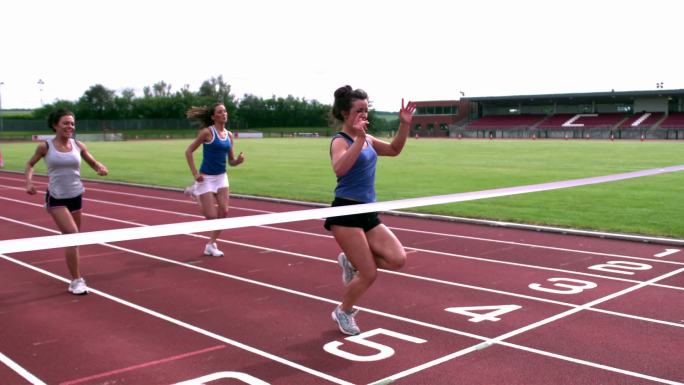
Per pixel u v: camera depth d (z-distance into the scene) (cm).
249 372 465
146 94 10862
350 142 484
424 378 449
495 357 490
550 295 673
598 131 6856
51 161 669
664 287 702
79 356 502
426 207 1361
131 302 661
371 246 507
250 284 734
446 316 599
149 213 1394
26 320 600
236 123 10200
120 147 5047
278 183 1994
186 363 484
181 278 765
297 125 10406
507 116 8200
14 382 451
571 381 442
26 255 908
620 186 1752
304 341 532
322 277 767
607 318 589
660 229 1046
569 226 1091
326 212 456
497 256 879
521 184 1856
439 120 8594
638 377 449
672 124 6712
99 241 378
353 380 448
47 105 9525
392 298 664
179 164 2972
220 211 881
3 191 1872
